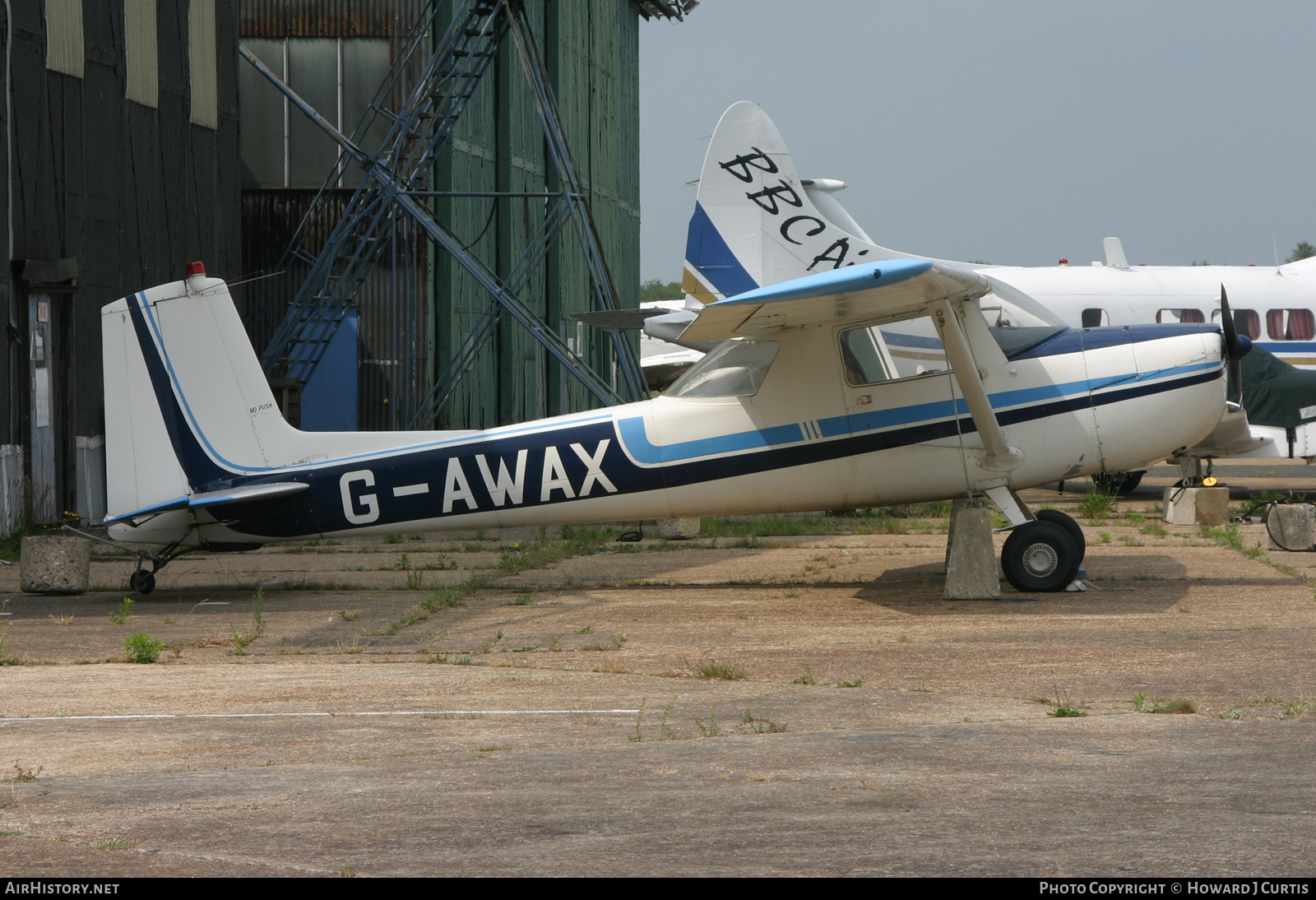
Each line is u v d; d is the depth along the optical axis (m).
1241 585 22.19
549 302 59.03
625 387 70.44
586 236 42.47
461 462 22.75
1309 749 10.95
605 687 14.45
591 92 66.88
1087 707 12.89
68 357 35.06
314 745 11.79
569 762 10.96
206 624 20.17
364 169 42.56
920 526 33.03
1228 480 49.00
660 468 22.34
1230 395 37.09
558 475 22.56
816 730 12.09
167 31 39.97
